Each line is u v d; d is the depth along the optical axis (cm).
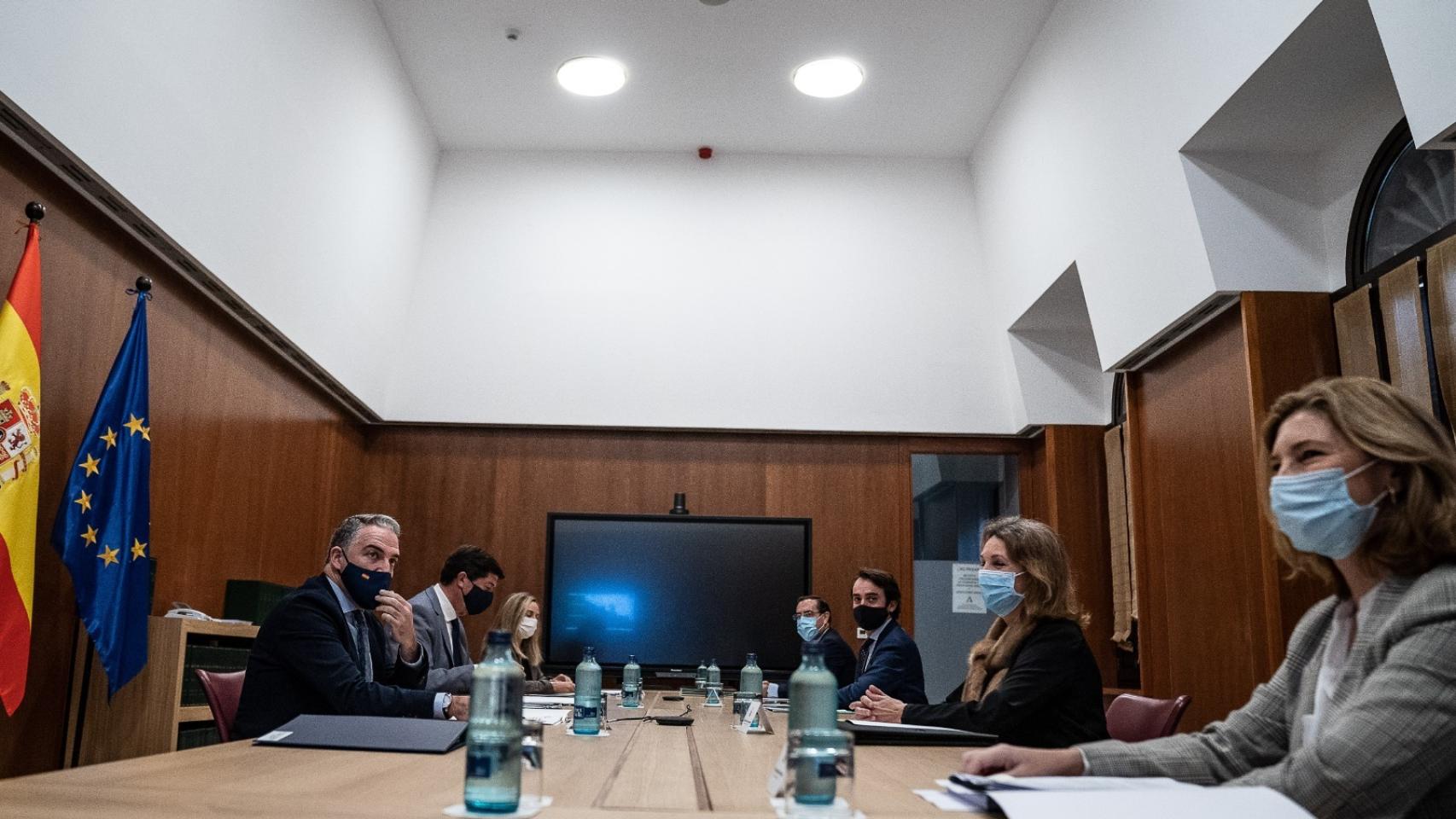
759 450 665
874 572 460
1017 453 666
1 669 283
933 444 668
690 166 675
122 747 351
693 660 626
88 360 348
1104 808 113
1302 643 161
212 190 393
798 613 559
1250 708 163
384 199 578
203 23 360
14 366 290
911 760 194
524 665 552
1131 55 445
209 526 440
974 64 573
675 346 658
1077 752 150
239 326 464
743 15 534
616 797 142
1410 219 380
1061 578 257
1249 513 418
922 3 522
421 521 649
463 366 653
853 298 665
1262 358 411
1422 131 298
